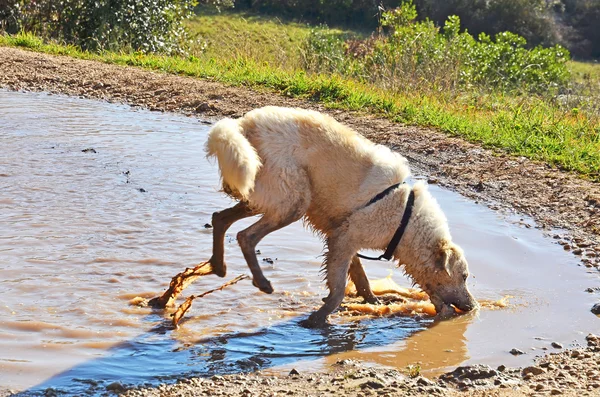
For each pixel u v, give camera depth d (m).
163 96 14.57
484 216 8.45
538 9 42.88
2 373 4.70
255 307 6.07
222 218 5.96
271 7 40.03
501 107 13.98
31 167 9.44
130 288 6.20
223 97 14.36
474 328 5.82
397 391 4.54
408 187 6.02
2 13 21.83
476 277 6.80
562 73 20.25
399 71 15.59
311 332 5.71
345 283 5.91
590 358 5.12
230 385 4.67
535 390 4.56
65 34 21.95
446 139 11.54
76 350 5.09
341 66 17.69
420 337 5.66
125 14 21.81
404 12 20.67
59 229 7.36
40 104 13.62
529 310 6.11
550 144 10.82
